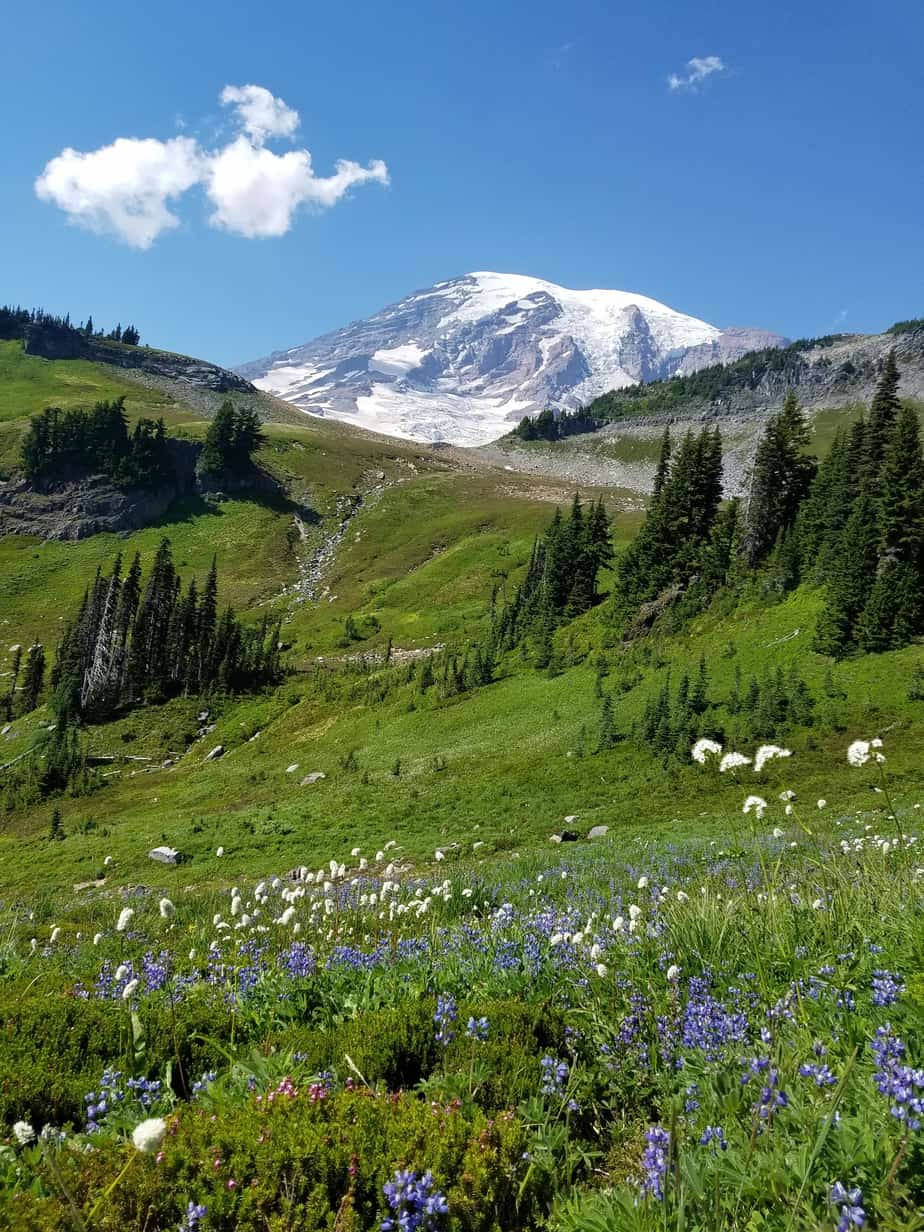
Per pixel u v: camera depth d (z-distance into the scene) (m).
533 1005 5.54
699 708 49.91
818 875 7.79
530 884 16.16
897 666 48.03
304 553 155.50
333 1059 4.91
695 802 38.41
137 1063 4.95
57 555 147.12
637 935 6.45
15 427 177.88
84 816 63.59
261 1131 3.71
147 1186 3.41
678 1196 2.84
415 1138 3.64
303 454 197.38
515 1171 3.59
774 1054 3.88
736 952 5.79
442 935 8.56
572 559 83.06
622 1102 4.47
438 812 43.78
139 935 11.45
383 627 117.19
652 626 67.75
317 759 65.44
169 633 98.56
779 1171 2.93
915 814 22.98
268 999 6.46
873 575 52.81
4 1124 4.32
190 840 43.66
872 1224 2.67
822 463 71.94
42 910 18.34
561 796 43.47
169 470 165.75
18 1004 5.77
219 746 77.81
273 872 35.59
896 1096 2.91
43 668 104.44
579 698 60.16
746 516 74.50
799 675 50.56
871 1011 4.27
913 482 52.75
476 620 111.69
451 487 186.12
